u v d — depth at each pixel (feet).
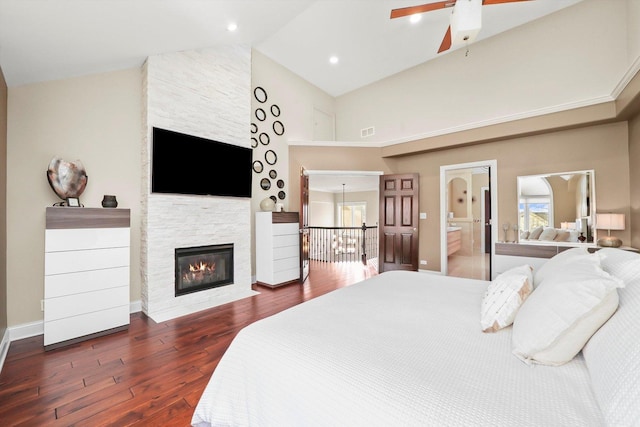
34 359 7.34
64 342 8.09
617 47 11.49
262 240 15.03
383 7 12.55
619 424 2.03
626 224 11.49
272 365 3.60
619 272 3.58
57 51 7.95
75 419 5.23
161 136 10.70
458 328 4.29
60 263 8.08
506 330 4.23
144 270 10.65
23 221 8.61
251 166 14.28
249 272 14.12
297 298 12.75
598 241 11.57
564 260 4.81
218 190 12.72
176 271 11.39
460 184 25.89
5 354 7.54
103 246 8.82
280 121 17.28
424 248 17.60
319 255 26.89
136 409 5.49
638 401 2.00
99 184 10.05
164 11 8.41
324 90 20.72
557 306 3.34
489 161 14.99
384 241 18.43
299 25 13.78
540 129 12.71
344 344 3.74
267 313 10.82
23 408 5.51
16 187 8.50
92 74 9.93
